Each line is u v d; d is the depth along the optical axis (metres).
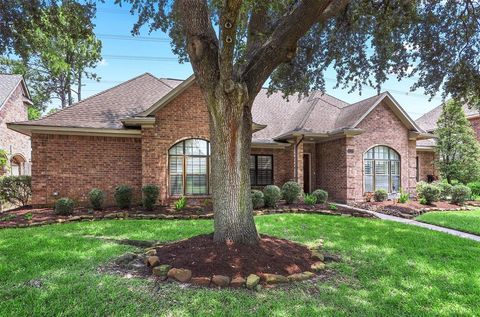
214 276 4.43
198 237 6.12
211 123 5.81
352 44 10.05
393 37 9.51
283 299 3.95
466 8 8.76
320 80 10.85
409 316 3.63
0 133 17.22
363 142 15.45
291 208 11.95
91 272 4.81
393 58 9.79
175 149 12.73
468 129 17.75
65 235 7.38
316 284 4.52
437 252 6.38
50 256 5.54
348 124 15.22
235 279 4.39
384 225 9.32
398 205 13.79
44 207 11.81
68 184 12.18
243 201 5.70
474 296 4.18
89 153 12.44
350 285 4.53
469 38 9.12
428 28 9.13
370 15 8.87
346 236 7.69
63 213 10.10
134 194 12.88
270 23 7.61
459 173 17.44
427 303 3.97
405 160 16.25
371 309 3.74
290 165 16.16
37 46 9.29
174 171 12.70
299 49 9.96
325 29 9.65
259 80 5.85
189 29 5.50
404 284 4.57
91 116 12.77
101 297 3.87
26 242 6.58
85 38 9.48
